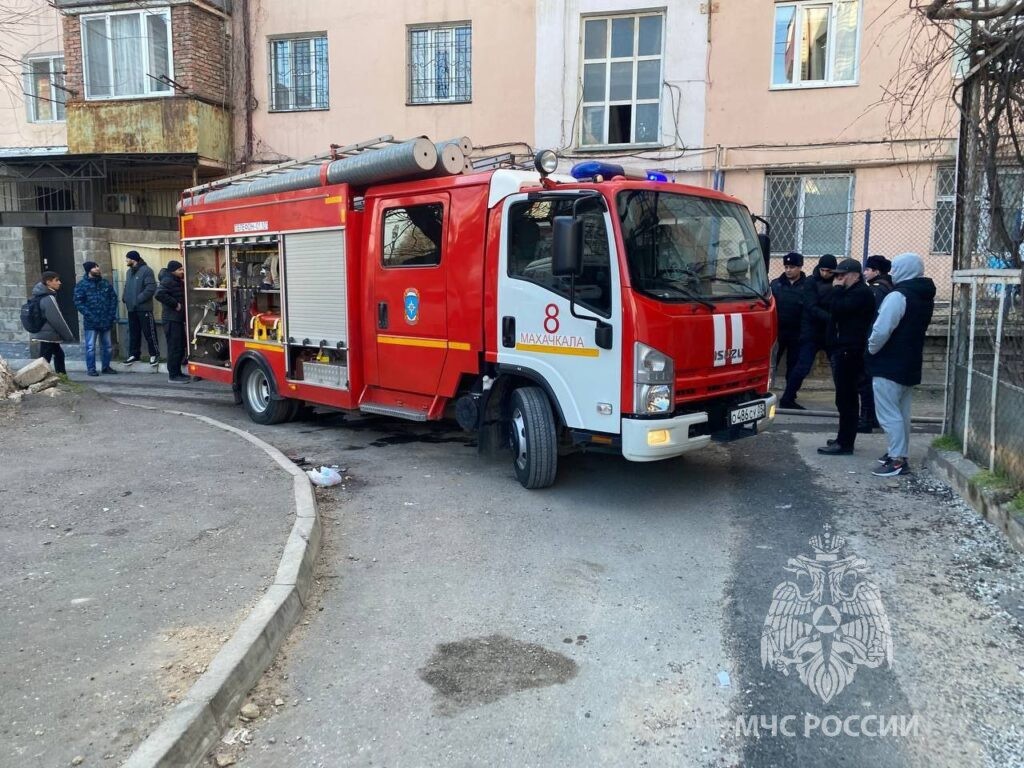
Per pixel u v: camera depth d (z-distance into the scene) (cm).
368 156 706
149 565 440
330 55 1449
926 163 1161
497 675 350
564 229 518
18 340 1548
